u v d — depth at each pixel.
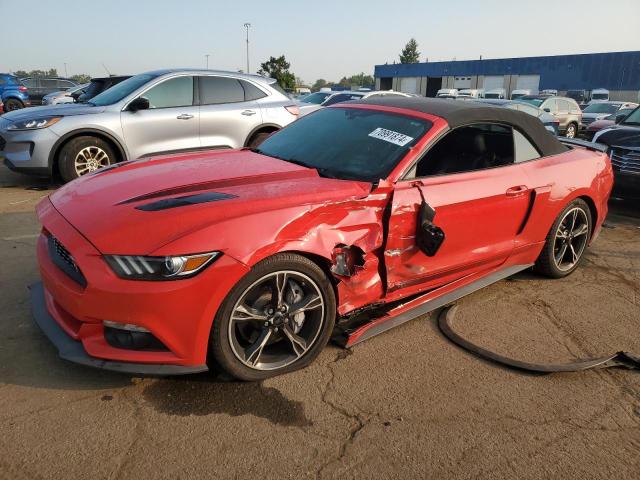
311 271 2.76
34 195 6.71
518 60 45.69
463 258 3.56
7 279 3.84
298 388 2.75
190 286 2.38
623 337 3.54
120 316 2.38
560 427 2.57
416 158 3.23
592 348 3.38
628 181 6.87
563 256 4.43
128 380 2.72
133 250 2.37
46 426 2.35
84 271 2.38
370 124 3.65
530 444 2.44
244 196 2.71
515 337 3.46
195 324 2.45
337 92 15.07
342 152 3.46
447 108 3.63
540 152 4.06
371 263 3.07
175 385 2.70
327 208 2.78
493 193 3.54
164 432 2.37
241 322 2.69
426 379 2.90
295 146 3.76
